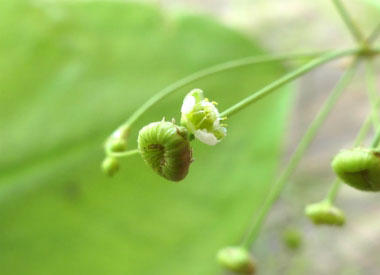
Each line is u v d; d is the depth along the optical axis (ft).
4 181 0.45
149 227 0.46
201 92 0.33
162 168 0.32
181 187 0.46
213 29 0.46
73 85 0.46
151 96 0.46
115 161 0.37
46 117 0.46
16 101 0.46
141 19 0.46
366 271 0.56
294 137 0.62
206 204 0.47
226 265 0.39
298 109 0.63
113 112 0.46
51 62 0.46
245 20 0.66
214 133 0.33
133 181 0.46
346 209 0.59
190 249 0.47
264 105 0.45
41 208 0.46
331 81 0.64
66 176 0.46
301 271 0.58
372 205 0.58
